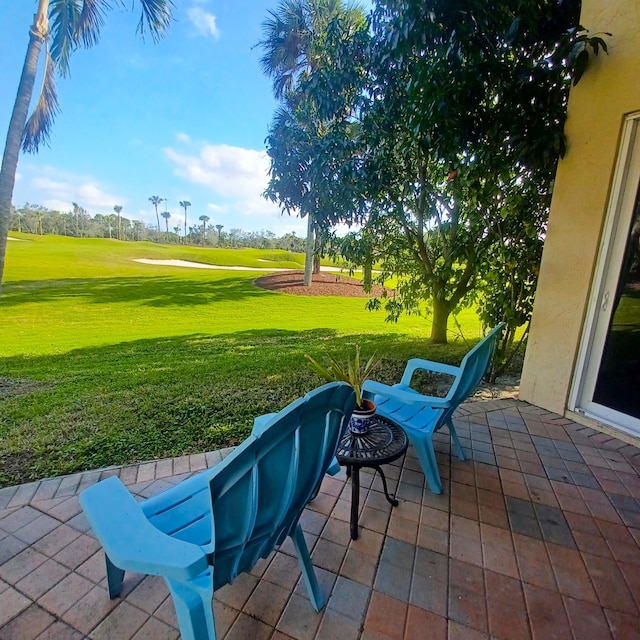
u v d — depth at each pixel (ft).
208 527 3.78
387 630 3.73
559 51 7.91
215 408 9.37
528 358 9.75
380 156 12.89
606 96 7.83
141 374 12.17
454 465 6.77
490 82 9.33
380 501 5.73
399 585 4.25
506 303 11.12
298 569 4.46
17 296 29.99
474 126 9.63
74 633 3.65
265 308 28.84
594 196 8.19
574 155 8.52
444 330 17.03
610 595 4.15
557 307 9.02
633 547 4.86
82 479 6.13
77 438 7.72
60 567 4.39
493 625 3.79
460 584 4.27
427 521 5.30
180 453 7.18
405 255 16.96
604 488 6.12
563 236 8.84
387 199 14.38
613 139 7.79
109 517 3.19
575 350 8.67
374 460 4.80
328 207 14.49
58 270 49.49
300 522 5.24
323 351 15.53
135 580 4.25
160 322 22.95
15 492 5.74
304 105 14.65
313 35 24.54
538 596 4.13
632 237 7.68
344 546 4.83
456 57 9.04
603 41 7.54
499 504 5.69
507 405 9.58
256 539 3.29
